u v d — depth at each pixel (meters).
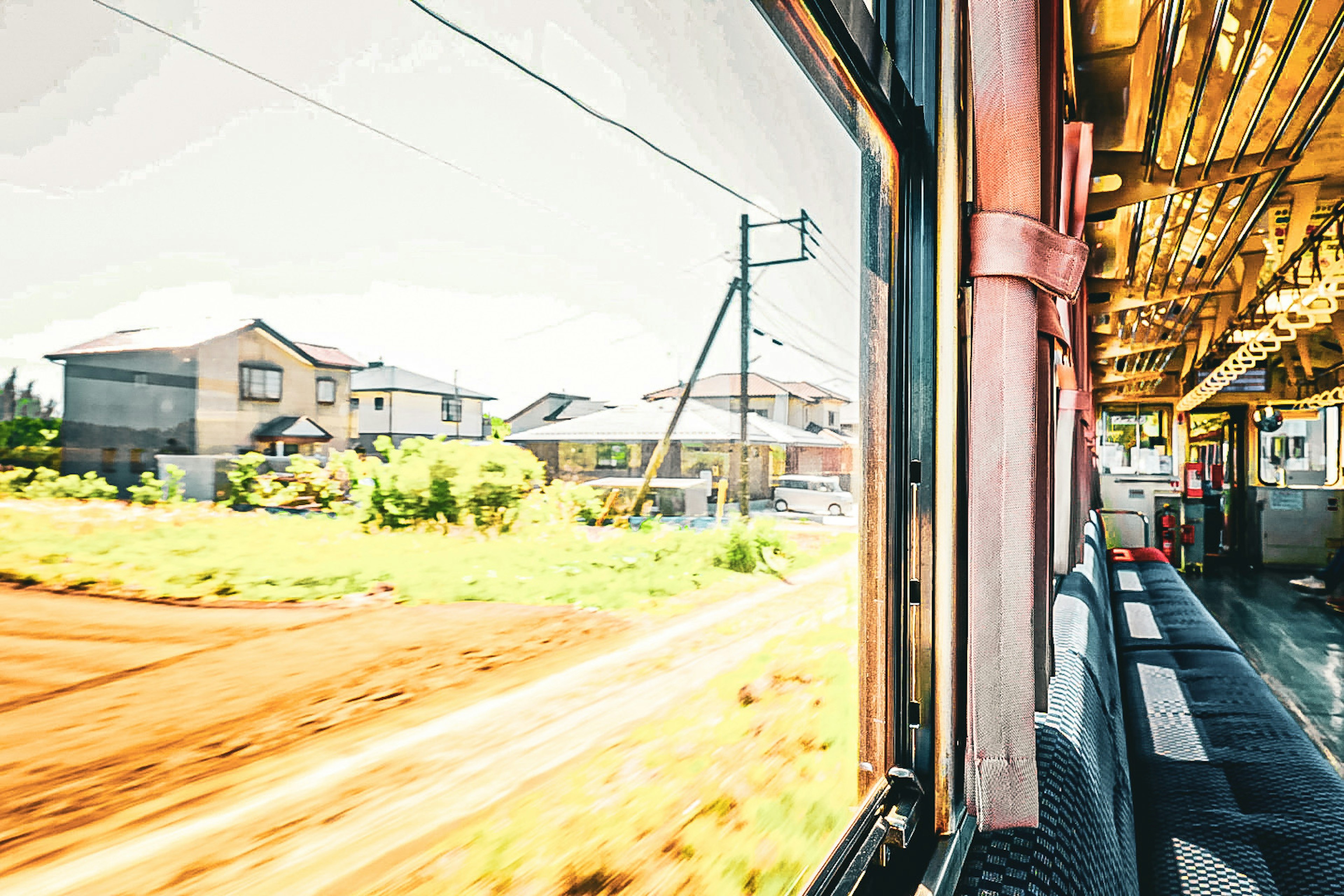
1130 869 1.22
